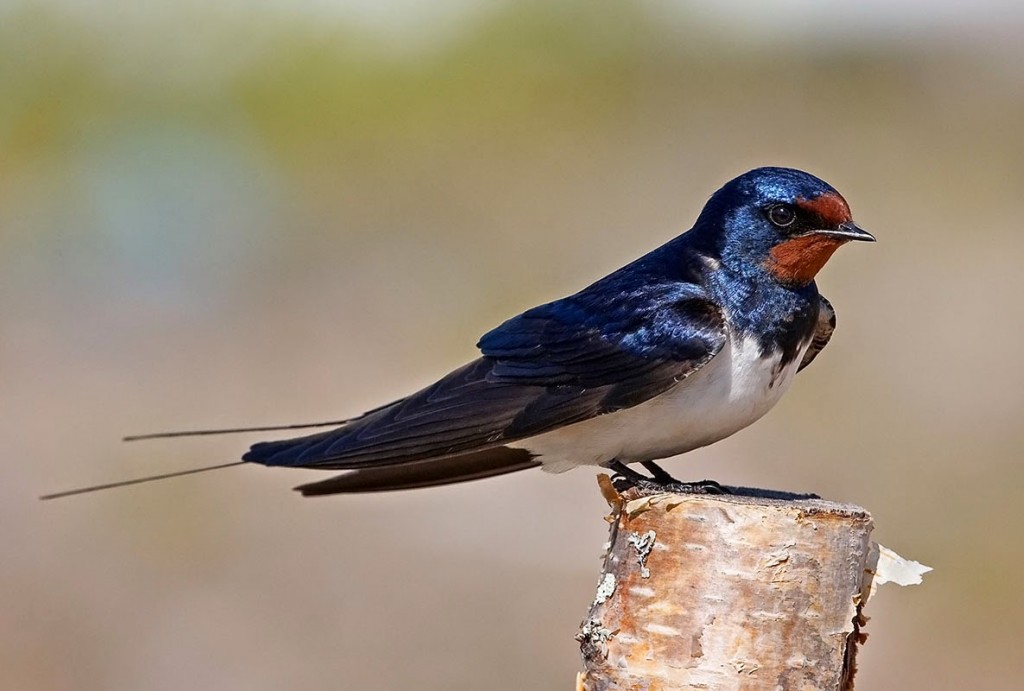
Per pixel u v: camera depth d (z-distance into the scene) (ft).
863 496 41.63
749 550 15.78
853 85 85.61
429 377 54.13
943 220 64.44
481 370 20.53
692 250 20.35
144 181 69.21
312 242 65.82
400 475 20.93
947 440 44.29
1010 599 36.91
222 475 44.27
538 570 36.99
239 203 68.64
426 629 34.17
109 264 63.52
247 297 60.64
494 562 37.50
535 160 74.64
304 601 35.91
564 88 80.84
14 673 32.68
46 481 43.32
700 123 79.46
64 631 34.50
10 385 51.44
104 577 37.14
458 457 20.90
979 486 41.29
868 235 19.15
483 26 81.56
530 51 82.12
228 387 51.85
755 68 86.74
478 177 72.38
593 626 16.60
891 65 88.12
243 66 76.38
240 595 36.09
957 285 56.08
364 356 55.21
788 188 19.44
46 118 71.51
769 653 15.71
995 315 52.90
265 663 32.86
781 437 44.91
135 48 74.64
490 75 80.18
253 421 48.96
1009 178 69.82
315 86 76.43
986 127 78.18
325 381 52.80
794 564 15.70
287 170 72.84
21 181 69.26
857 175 71.51
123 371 53.21
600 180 71.67
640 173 72.64
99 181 69.15
